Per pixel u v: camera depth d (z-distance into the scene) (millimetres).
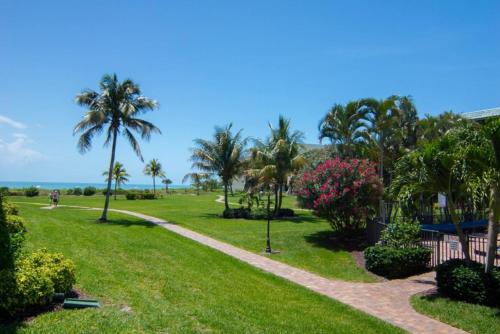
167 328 6449
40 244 13969
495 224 9195
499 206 9086
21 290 6559
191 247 16312
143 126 27547
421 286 11062
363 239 17844
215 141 33219
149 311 7227
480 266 9852
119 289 8625
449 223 19375
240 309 8094
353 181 17016
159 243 16719
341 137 28172
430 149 9758
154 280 9859
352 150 27609
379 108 26219
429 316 8633
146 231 20922
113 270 10594
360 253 15750
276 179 30406
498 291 8844
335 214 17797
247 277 11680
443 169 9789
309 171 19641
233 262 13844
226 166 32688
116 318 6680
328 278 12320
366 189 17094
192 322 6879
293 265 14070
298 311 8516
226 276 11477
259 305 8641
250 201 31859
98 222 25078
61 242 14844
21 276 6801
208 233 21156
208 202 50438
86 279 9195
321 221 28078
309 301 9547
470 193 9508
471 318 8289
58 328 6078
